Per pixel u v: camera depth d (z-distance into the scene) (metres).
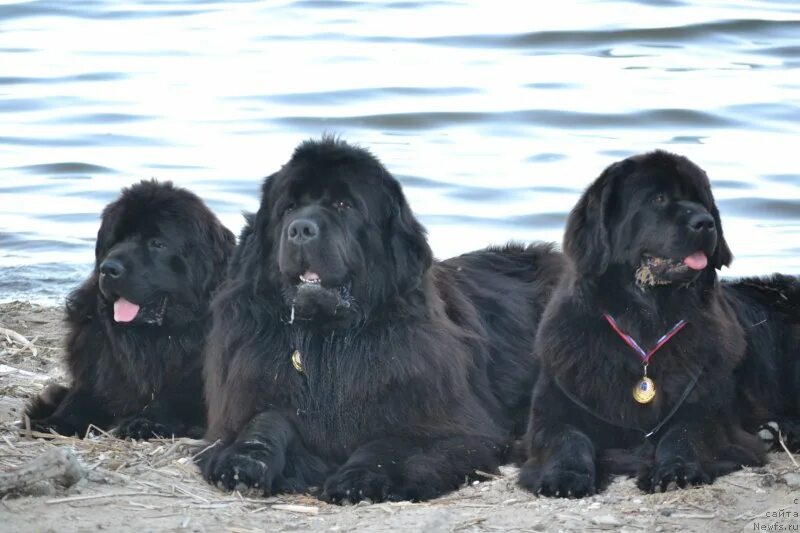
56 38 40.72
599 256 10.70
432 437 10.50
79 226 22.70
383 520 9.05
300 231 10.16
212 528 8.85
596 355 10.71
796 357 12.18
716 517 9.12
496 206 23.22
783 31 37.62
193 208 12.41
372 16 41.97
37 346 15.23
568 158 26.09
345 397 10.63
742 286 12.61
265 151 26.61
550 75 33.19
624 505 9.47
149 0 47.41
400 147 27.09
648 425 10.71
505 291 13.41
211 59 36.59
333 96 31.31
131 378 12.21
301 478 10.30
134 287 11.82
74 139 28.27
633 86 31.88
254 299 10.91
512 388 12.62
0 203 23.91
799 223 22.50
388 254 10.88
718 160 25.83
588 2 43.28
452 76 33.06
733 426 10.83
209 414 11.14
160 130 28.83
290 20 42.03
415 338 10.78
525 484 10.09
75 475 9.59
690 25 37.56
